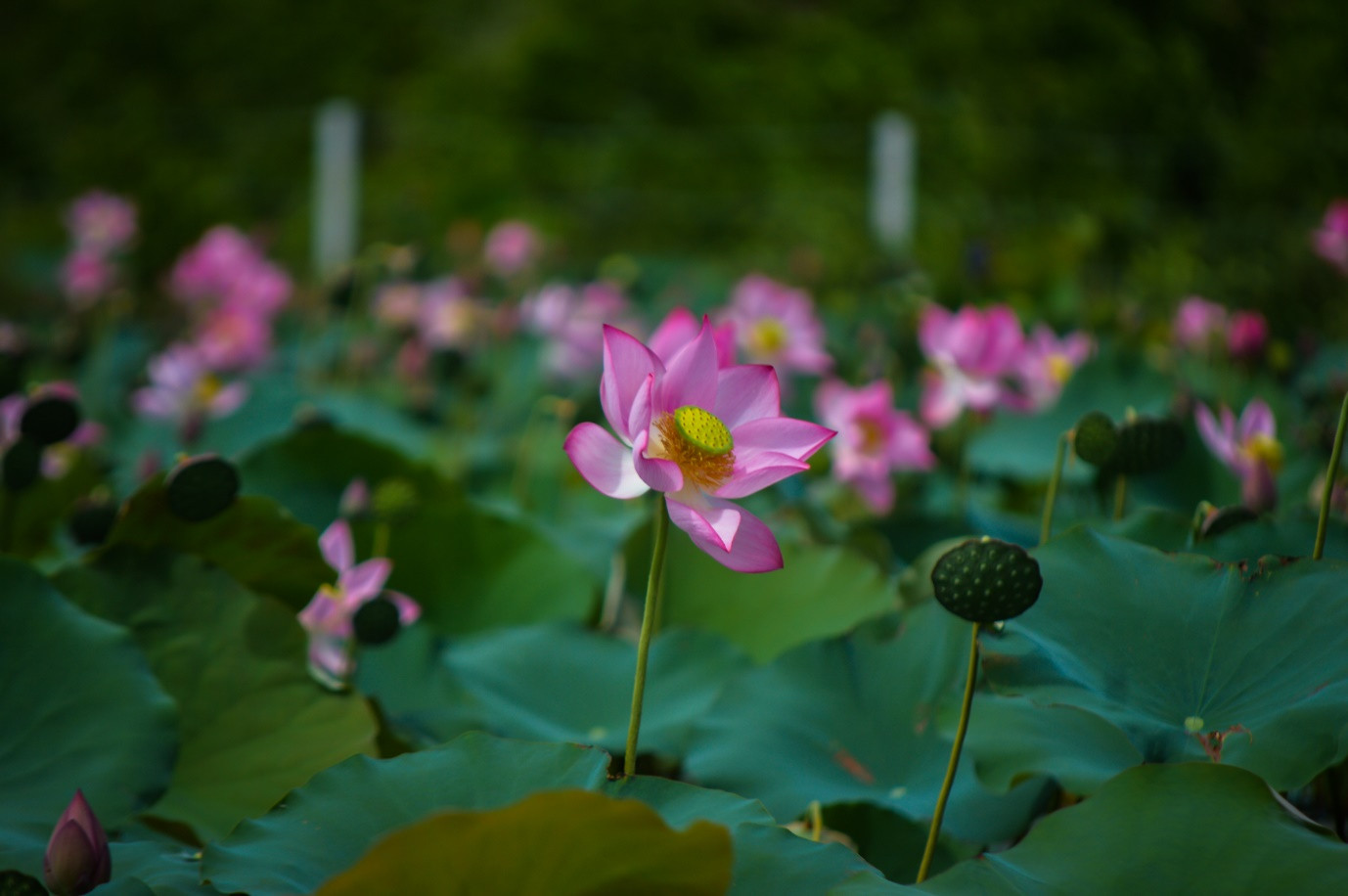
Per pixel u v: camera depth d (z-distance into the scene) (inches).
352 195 375.6
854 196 521.3
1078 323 267.0
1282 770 81.7
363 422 187.0
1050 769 87.7
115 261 288.0
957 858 92.2
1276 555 91.4
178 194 552.7
